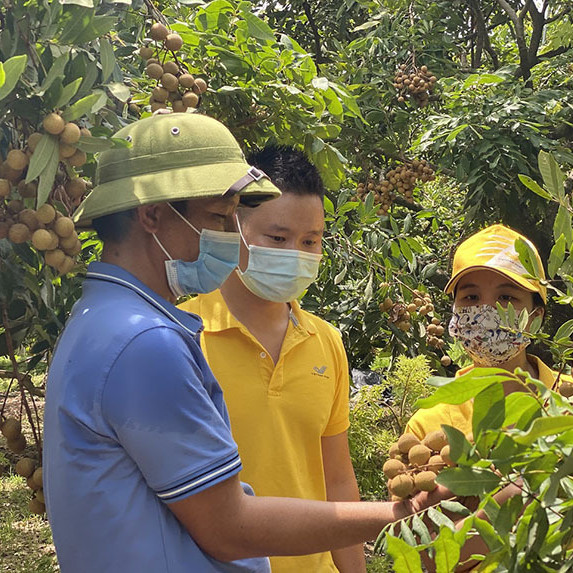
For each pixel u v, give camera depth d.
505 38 8.66
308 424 2.01
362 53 5.93
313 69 3.06
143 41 2.57
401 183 5.18
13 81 1.30
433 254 5.65
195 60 2.98
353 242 4.13
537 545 0.96
